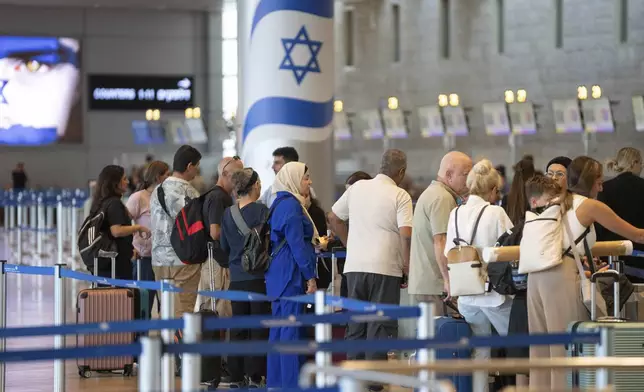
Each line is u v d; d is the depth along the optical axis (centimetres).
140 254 2194
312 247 1596
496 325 1480
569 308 1352
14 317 2739
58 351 981
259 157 2736
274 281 1596
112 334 1878
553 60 4938
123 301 1870
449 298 1564
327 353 1069
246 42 2781
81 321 1852
